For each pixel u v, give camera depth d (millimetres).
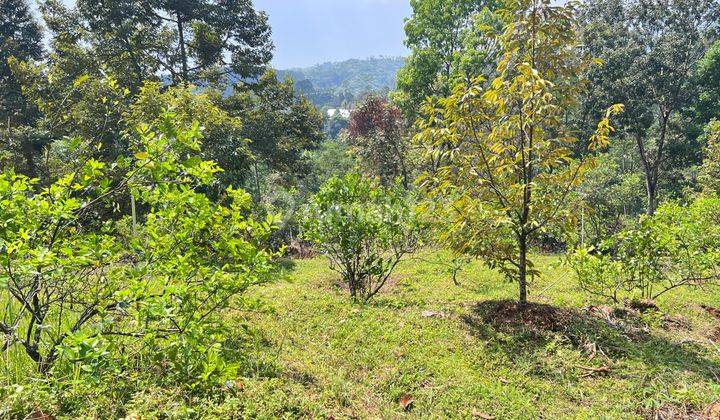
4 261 2824
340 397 4109
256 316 6273
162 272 3672
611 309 6883
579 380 4898
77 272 3586
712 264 7391
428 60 27562
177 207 3756
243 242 4020
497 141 6219
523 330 5875
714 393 4344
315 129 29922
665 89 27984
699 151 30641
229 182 14109
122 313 3646
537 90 5609
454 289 9609
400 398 4395
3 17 32344
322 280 10633
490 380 4867
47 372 3361
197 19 26297
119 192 3678
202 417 3191
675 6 27375
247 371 4227
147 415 3094
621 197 27219
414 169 31188
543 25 5918
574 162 6109
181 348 3484
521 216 6312
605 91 28312
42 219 3266
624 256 7484
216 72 27594
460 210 6230
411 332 5914
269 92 28875
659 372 4980
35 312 3439
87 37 23250
